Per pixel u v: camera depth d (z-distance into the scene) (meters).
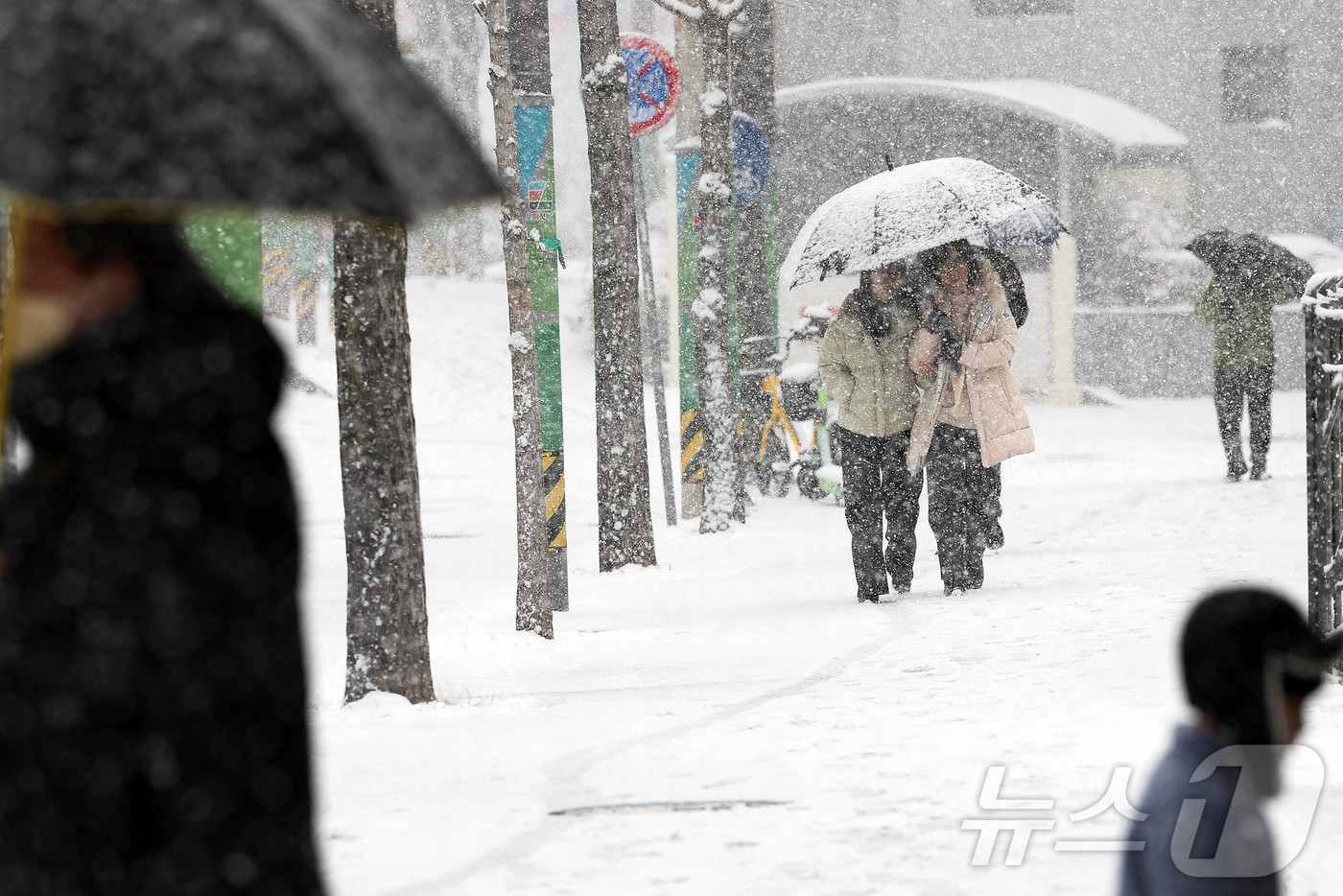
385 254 29.38
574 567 58.12
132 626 7.11
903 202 40.72
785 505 76.38
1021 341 139.50
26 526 7.38
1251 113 148.50
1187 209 143.50
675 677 31.55
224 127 7.46
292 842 7.30
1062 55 149.38
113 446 7.30
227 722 7.16
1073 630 32.75
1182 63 147.62
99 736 7.11
